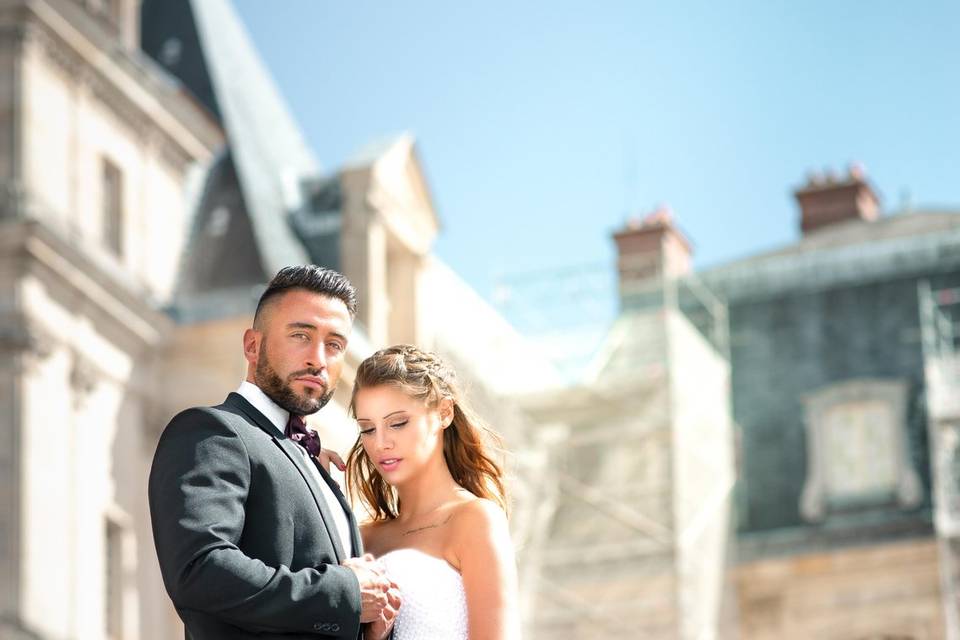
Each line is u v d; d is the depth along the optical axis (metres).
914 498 32.41
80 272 20.77
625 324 32.19
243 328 22.27
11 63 21.22
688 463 30.09
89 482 20.73
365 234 26.44
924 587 31.66
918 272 34.78
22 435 19.55
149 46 28.88
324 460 6.07
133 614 21.27
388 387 5.97
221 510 5.00
